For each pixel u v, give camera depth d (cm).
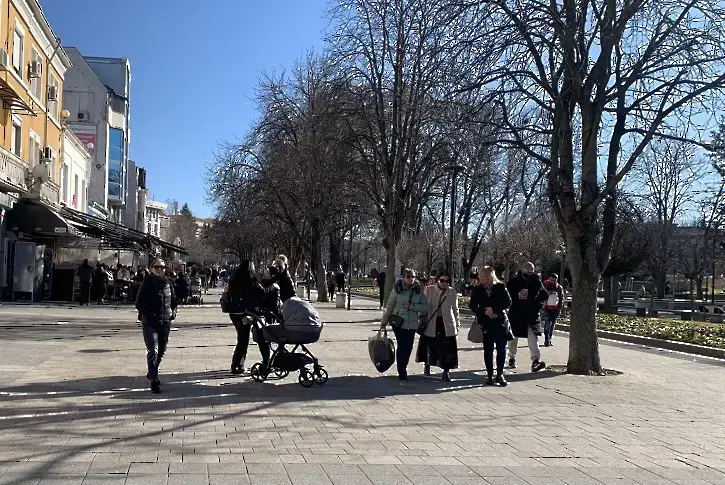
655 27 1274
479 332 1274
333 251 5106
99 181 5531
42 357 1312
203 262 11038
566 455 715
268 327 1085
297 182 3544
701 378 1334
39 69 3256
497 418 898
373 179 2862
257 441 725
